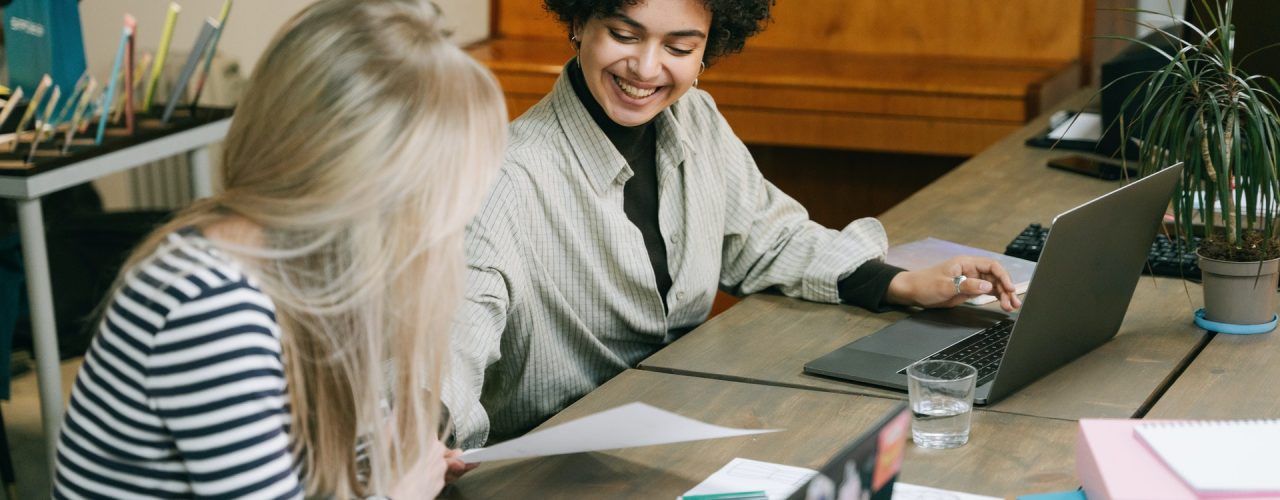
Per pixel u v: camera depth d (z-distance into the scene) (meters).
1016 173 2.67
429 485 1.22
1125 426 1.28
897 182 4.18
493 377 1.84
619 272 1.80
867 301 1.90
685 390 1.58
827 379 1.61
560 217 1.74
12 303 2.61
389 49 1.00
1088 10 3.96
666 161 1.88
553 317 1.78
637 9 1.68
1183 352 1.67
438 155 0.99
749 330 1.81
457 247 1.06
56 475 1.06
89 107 2.63
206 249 0.99
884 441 0.98
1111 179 2.58
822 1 4.19
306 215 0.98
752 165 2.08
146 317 0.97
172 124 2.77
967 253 2.06
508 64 3.99
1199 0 2.44
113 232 2.91
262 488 0.99
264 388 0.99
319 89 0.98
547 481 1.32
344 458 1.12
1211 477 1.15
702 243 1.93
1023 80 3.76
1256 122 1.71
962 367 1.42
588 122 1.77
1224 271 1.72
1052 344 1.56
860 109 3.82
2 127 2.54
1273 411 1.47
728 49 1.91
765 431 1.23
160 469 1.01
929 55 4.15
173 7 2.80
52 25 2.55
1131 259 1.65
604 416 1.17
